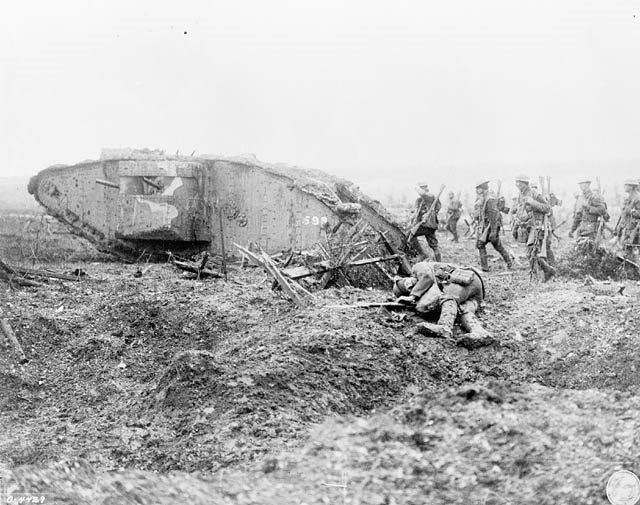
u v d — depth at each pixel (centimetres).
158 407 931
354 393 944
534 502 666
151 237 1962
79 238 2325
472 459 739
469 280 1205
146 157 2069
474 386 873
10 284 1407
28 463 812
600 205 1958
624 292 1405
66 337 1193
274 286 1379
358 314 1198
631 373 966
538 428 780
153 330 1231
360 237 1634
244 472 742
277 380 921
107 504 682
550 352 1079
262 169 1922
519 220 2056
